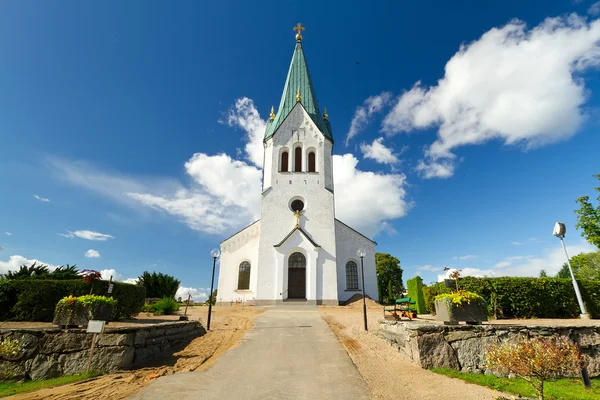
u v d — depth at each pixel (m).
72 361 9.30
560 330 9.91
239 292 31.20
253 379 8.26
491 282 15.70
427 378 8.51
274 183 33.50
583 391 7.83
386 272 54.03
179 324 12.42
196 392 7.29
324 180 33.72
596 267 43.62
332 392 7.43
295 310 24.19
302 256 31.33
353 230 33.62
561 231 16.12
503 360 6.89
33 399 6.88
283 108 38.38
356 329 15.12
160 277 32.31
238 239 32.94
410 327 10.34
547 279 15.80
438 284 17.95
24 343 9.38
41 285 13.91
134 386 7.80
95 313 9.98
